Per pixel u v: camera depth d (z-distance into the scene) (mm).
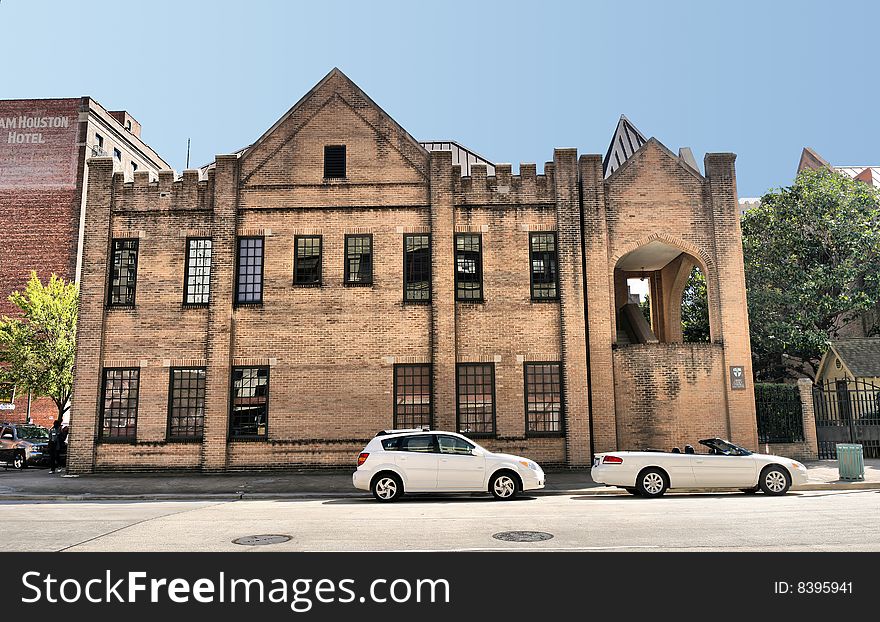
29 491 17844
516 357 21438
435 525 10953
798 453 22094
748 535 9781
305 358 21531
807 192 31344
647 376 21312
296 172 22391
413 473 14938
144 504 15266
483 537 9789
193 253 22219
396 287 21797
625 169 22500
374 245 22047
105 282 21922
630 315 29391
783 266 30984
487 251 21922
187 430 21344
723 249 22031
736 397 21203
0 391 37125
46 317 36188
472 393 21328
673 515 11898
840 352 29734
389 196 22250
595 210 22062
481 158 29547
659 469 15609
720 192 22344
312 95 22812
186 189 22453
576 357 21219
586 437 20844
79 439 21219
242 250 22172
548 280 21891
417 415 21281
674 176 22469
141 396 21438
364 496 16719
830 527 10453
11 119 48062
